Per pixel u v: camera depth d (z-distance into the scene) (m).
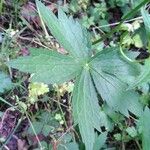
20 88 0.27
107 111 0.26
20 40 0.29
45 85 0.26
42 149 0.24
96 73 0.21
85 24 0.31
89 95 0.21
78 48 0.21
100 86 0.21
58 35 0.21
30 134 0.26
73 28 0.21
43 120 0.26
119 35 0.31
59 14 0.21
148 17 0.19
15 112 0.27
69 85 0.27
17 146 0.26
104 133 0.25
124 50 0.22
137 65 0.21
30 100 0.26
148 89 0.27
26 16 0.30
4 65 0.26
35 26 0.30
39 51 0.20
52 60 0.20
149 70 0.18
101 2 0.32
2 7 0.29
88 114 0.20
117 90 0.21
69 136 0.25
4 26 0.29
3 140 0.25
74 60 0.21
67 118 0.27
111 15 0.33
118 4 0.32
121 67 0.21
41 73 0.20
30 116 0.26
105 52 0.22
